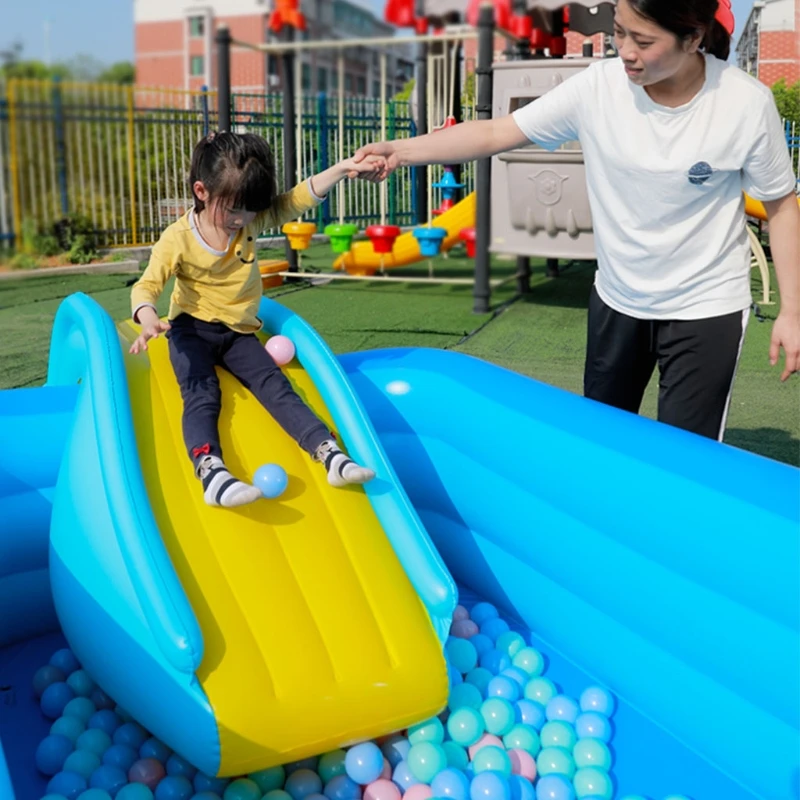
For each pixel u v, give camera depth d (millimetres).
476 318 6188
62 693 2047
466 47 6215
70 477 2023
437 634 1932
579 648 2217
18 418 2270
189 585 1800
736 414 3996
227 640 1737
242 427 2189
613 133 2092
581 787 1812
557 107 2215
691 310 2160
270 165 2098
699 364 2191
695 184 2033
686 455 1947
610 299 2320
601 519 2033
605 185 2166
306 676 1735
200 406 2115
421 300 6902
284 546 1955
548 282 7773
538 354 5176
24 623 2297
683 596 1835
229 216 2102
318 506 2072
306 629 1813
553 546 2203
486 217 6180
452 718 1966
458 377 2596
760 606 1663
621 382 2414
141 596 1707
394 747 1919
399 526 2090
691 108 1988
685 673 1877
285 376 2352
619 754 1926
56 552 1999
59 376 2670
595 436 2121
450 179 7188
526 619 2402
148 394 2191
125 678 1798
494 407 2404
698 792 1801
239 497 1885
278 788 1848
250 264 2281
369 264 7738
